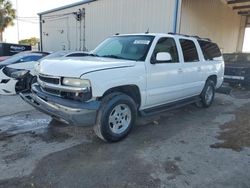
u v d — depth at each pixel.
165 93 5.05
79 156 3.71
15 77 7.66
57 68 3.95
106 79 3.85
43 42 23.75
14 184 2.97
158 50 4.86
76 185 2.97
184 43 5.71
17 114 5.81
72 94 3.79
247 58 10.84
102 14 16.03
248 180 3.15
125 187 2.95
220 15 16.94
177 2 11.23
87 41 17.88
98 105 3.74
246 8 18.44
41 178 3.11
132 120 4.42
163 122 5.48
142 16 13.18
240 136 4.66
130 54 4.77
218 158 3.73
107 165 3.46
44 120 5.37
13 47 17.53
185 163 3.56
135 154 3.82
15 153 3.78
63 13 20.16
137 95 4.55
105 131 4.02
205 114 6.23
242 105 7.34
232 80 10.25
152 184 3.02
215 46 7.20
